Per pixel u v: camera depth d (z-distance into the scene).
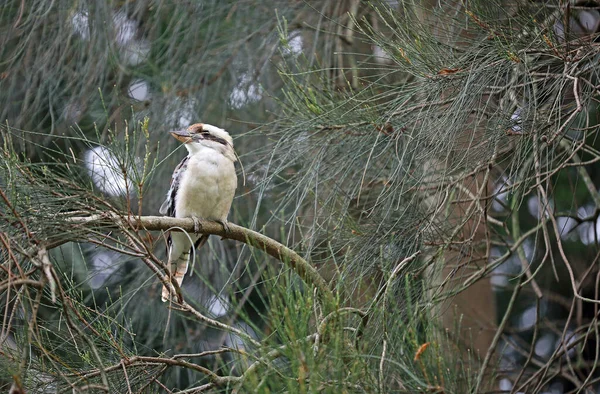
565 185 13.40
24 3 10.81
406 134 7.31
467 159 7.03
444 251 7.64
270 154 8.21
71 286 6.52
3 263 5.75
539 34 6.78
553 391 12.86
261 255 11.33
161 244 10.98
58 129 11.29
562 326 13.88
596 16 9.99
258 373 5.18
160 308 10.91
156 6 10.95
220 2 11.13
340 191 7.53
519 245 9.73
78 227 6.02
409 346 5.48
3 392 5.73
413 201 7.38
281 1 11.30
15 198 5.70
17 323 6.12
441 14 7.17
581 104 6.62
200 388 6.39
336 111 7.45
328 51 10.73
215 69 11.45
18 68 11.20
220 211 9.62
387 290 6.19
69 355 6.36
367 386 5.20
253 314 11.85
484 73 6.78
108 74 11.07
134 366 6.48
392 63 7.98
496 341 9.25
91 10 10.79
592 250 13.02
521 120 6.75
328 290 6.11
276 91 11.56
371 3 7.51
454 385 5.36
